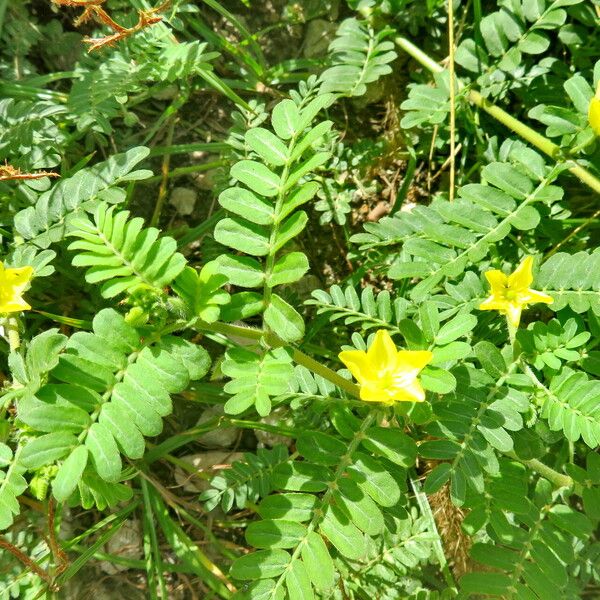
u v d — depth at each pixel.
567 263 0.12
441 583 0.15
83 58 0.15
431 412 0.11
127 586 0.15
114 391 0.08
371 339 0.13
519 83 0.15
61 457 0.08
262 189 0.09
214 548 0.15
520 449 0.11
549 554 0.11
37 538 0.14
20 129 0.13
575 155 0.14
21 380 0.10
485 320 0.14
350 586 0.13
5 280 0.10
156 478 0.15
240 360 0.09
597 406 0.11
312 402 0.14
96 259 0.08
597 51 0.15
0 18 0.15
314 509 0.10
